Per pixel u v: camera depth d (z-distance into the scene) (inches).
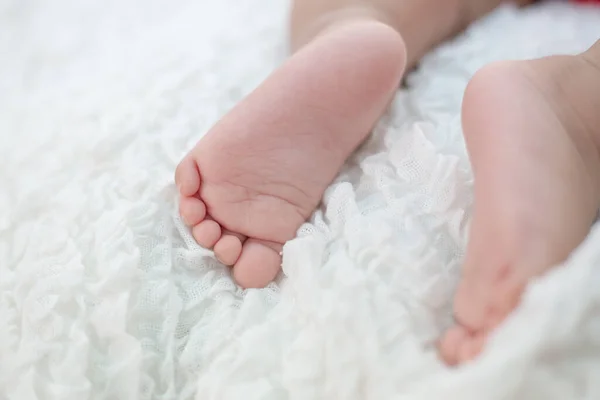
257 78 13.1
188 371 10.1
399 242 10.1
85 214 11.1
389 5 12.3
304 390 9.3
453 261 10.1
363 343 9.2
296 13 12.7
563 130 9.4
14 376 10.1
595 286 8.3
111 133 12.0
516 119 9.2
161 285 10.5
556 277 8.4
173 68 13.2
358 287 9.6
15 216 11.4
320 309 9.6
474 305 8.9
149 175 11.4
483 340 8.8
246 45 13.8
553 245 8.7
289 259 10.4
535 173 9.0
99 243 10.7
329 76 10.7
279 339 9.8
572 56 10.1
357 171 11.4
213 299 10.6
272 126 10.7
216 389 9.6
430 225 10.4
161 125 12.2
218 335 10.1
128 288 10.4
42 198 11.5
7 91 14.1
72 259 10.7
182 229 11.0
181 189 10.8
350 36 10.8
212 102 12.5
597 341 8.3
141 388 9.9
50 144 12.3
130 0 15.9
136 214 11.0
